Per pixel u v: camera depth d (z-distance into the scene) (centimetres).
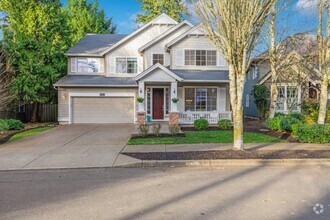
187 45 2094
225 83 2038
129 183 634
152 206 485
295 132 1184
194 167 789
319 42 1335
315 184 609
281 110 2148
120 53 2231
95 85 2064
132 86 2094
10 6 2309
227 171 736
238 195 539
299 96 2077
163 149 1007
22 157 914
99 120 2142
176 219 427
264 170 744
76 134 1491
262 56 2183
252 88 2494
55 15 2466
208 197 529
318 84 2052
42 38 2350
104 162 834
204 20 941
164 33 2142
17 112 2109
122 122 2150
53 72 2108
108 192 569
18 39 2022
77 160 864
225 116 1919
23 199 532
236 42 895
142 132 1341
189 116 1889
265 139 1217
